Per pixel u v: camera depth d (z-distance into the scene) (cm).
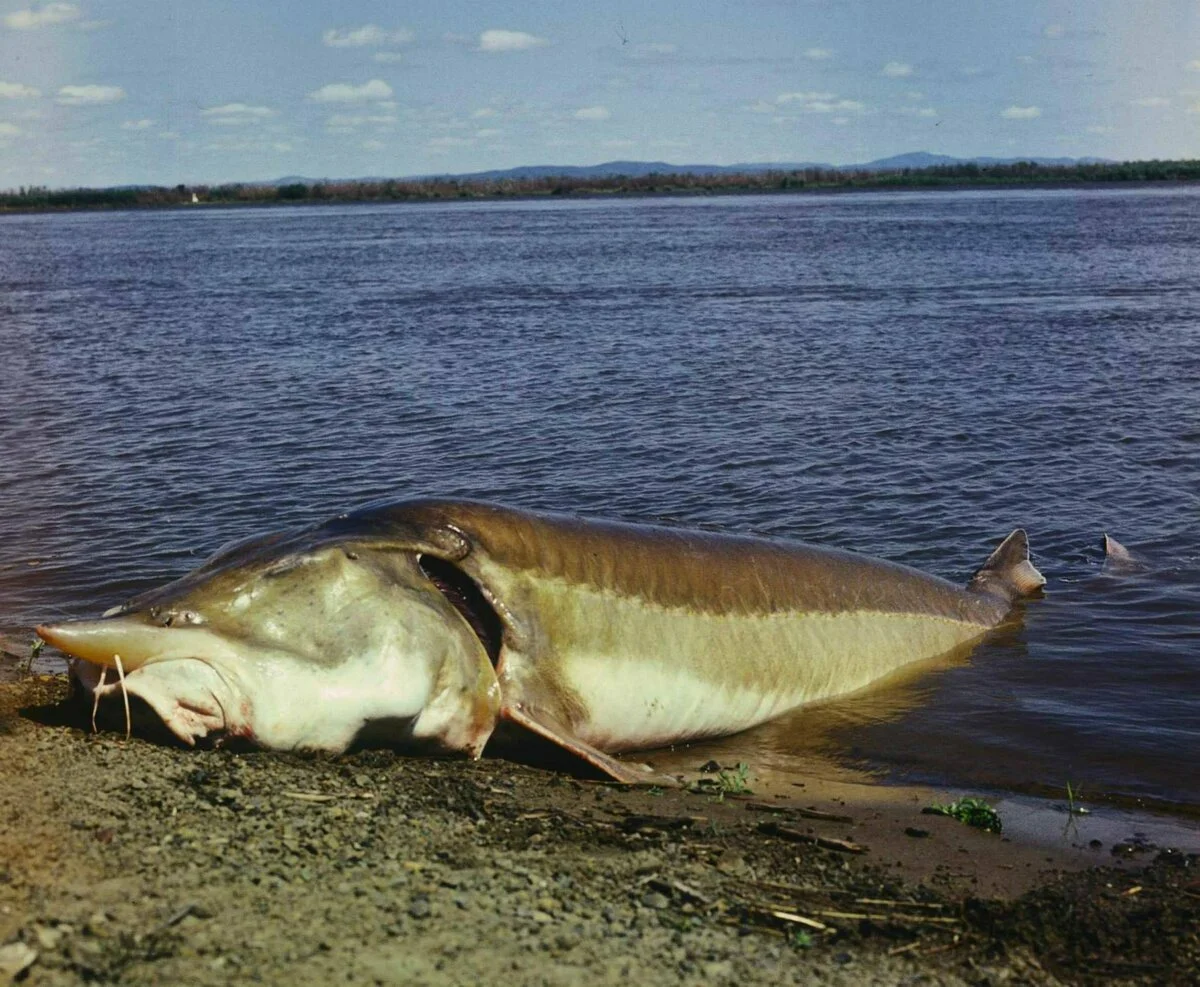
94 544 1431
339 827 678
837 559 1120
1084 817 840
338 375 2595
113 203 16812
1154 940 653
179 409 2244
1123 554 1394
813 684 1045
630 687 930
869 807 846
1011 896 698
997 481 1711
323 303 4003
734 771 912
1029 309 3519
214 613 791
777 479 1723
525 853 676
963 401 2231
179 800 688
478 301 3978
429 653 820
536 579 895
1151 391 2284
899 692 1073
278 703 782
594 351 2878
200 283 4819
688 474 1752
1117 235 6344
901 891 686
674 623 959
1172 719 1009
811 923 629
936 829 803
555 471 1777
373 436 2008
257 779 735
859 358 2719
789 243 6306
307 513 1563
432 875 629
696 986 550
